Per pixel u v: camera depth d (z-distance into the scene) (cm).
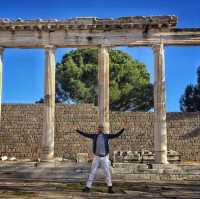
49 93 3550
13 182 2352
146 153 4203
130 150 4784
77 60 7800
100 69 3541
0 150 4800
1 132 4838
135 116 4866
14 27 3575
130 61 7794
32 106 4878
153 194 1642
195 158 4762
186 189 1977
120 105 7275
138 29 3547
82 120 4853
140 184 2303
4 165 3316
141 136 4812
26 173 3064
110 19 3519
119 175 3011
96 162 1716
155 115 3488
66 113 4872
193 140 4800
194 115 4859
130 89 7275
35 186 1980
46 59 3591
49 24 3553
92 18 3528
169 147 4797
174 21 3472
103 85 3522
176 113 4884
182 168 3177
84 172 3081
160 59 3500
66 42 3588
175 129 4841
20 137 4822
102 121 3488
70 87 7444
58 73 7625
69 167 3175
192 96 7231
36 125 4841
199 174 3062
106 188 1911
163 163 3362
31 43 3606
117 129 4844
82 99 7494
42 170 3125
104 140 1731
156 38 3528
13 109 4881
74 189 1839
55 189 1809
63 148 4788
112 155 4700
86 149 4778
